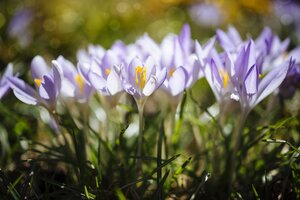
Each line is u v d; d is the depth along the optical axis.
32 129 0.59
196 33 1.01
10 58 0.78
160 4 1.04
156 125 0.55
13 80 0.44
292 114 0.59
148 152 0.49
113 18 0.95
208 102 0.71
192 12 1.03
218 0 1.06
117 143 0.49
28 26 0.81
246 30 1.04
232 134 0.52
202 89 0.76
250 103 0.43
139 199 0.44
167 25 1.00
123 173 0.47
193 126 0.55
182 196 0.48
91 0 0.97
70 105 0.49
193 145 0.61
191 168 0.53
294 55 0.52
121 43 0.50
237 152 0.49
